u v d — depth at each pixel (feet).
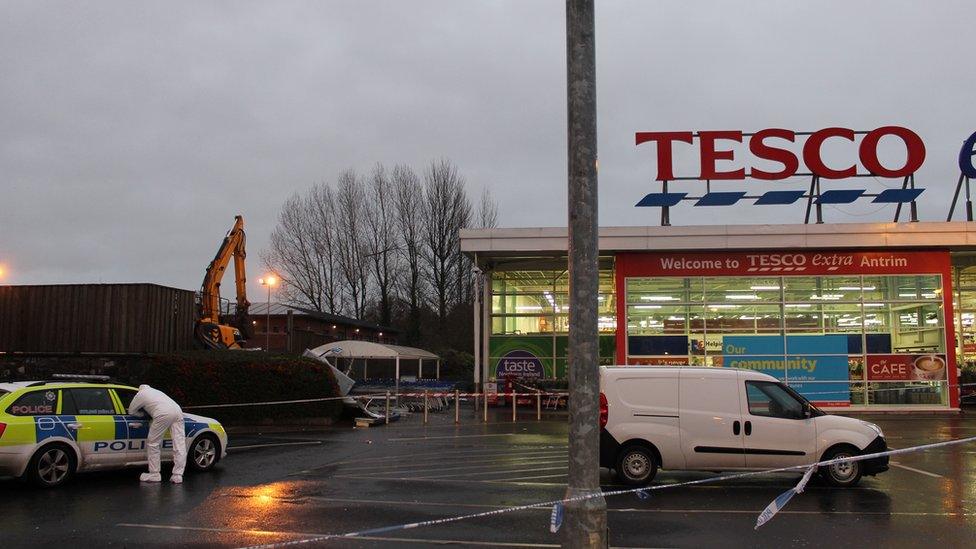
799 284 90.94
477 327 99.50
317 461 48.55
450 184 191.52
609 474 42.22
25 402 36.96
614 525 29.71
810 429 38.42
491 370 104.42
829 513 31.99
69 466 37.68
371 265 189.88
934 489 37.73
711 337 91.04
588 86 19.92
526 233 91.15
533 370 103.76
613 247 90.27
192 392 73.20
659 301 92.12
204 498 35.01
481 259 101.50
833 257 90.48
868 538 27.58
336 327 177.78
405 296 189.06
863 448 37.99
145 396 39.75
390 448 55.67
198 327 91.15
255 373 73.87
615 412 39.04
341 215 190.60
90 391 39.45
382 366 171.12
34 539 26.91
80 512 31.58
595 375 19.44
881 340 89.25
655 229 90.12
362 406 76.54
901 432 66.90
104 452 38.75
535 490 37.55
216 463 46.78
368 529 28.66
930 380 88.07
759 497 35.73
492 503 34.04
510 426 73.31
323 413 74.18
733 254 91.61
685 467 38.55
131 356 81.56
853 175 90.63
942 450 53.31
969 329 104.06
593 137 19.85
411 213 190.08
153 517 30.68
